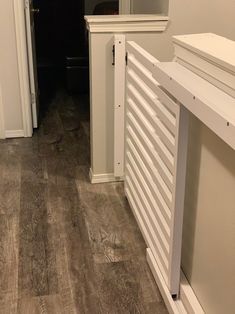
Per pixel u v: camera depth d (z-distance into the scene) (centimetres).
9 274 208
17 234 238
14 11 329
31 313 185
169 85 150
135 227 244
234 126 104
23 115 359
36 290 198
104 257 220
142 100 205
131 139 235
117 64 253
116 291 198
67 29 560
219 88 135
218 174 142
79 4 553
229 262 137
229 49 150
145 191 211
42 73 545
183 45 168
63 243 230
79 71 471
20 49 340
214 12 255
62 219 252
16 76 348
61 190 283
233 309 136
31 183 291
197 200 164
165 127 172
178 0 250
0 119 356
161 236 188
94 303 191
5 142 356
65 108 433
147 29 254
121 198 274
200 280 167
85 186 288
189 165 169
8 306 189
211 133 145
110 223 248
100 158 287
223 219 140
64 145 351
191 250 176
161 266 193
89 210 261
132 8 324
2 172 306
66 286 201
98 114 275
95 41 255
